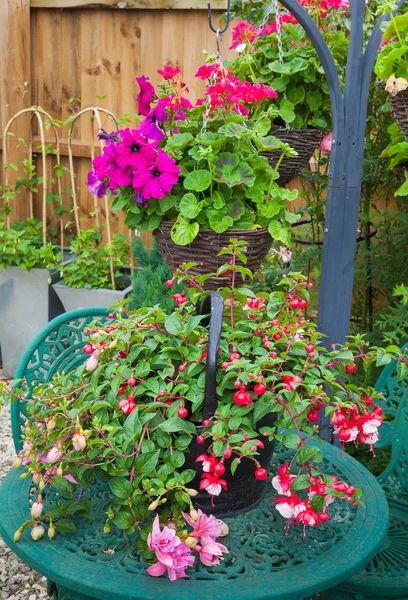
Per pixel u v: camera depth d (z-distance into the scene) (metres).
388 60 1.81
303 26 1.90
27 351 1.76
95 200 3.50
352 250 2.09
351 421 1.28
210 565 1.17
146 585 1.12
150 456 1.18
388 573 1.57
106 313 1.89
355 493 1.18
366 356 1.37
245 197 1.95
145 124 1.89
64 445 1.22
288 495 1.26
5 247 3.42
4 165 3.55
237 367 1.20
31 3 3.63
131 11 3.48
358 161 2.03
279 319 1.47
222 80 1.89
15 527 1.28
